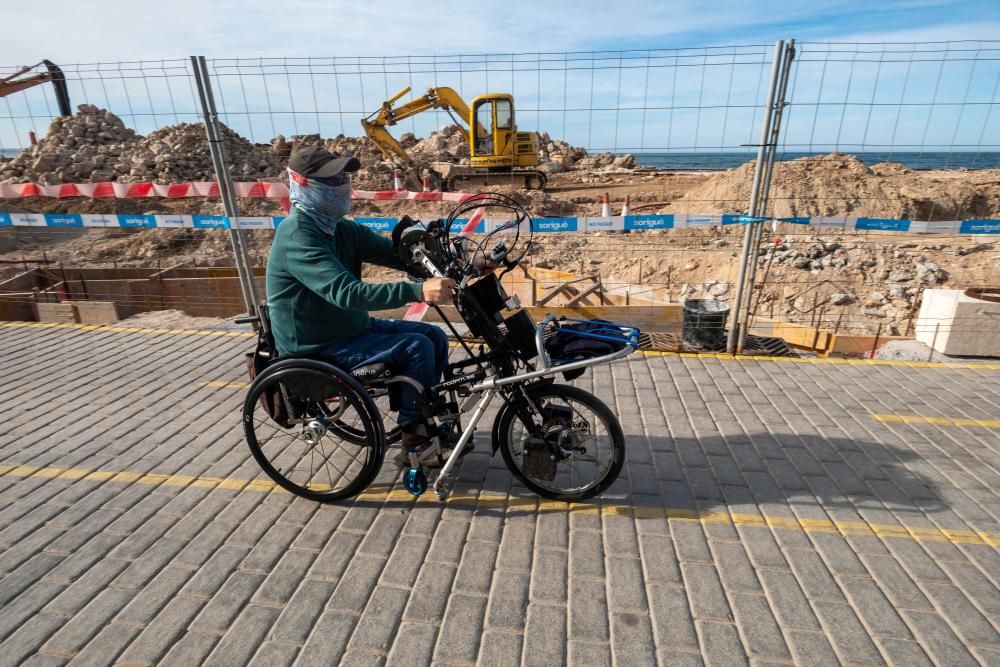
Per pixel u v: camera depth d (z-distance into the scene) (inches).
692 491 126.9
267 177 796.6
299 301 108.3
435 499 124.3
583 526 115.2
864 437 150.1
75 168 740.7
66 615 94.7
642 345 219.5
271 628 91.7
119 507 123.4
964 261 494.6
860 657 85.9
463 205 118.2
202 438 152.4
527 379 108.2
